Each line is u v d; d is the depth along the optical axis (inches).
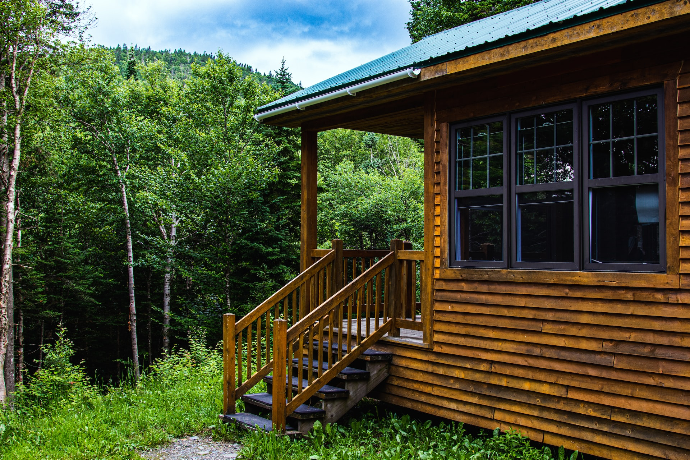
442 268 242.2
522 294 212.8
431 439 232.1
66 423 261.1
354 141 1791.3
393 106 275.0
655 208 181.8
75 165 967.6
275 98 992.9
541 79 210.5
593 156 197.5
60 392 522.3
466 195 236.4
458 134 242.2
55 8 712.4
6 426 270.4
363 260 309.6
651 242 182.2
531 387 208.8
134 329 937.5
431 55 236.1
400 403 259.0
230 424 249.3
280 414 230.4
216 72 965.2
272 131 912.9
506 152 222.2
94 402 314.5
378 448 224.8
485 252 229.9
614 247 190.9
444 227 242.1
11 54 703.1
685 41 174.1
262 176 837.2
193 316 901.2
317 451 215.6
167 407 291.3
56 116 813.9
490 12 854.5
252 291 799.7
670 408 172.6
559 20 180.4
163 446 231.9
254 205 837.8
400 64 245.3
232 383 258.1
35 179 866.1
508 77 221.3
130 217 1021.2
